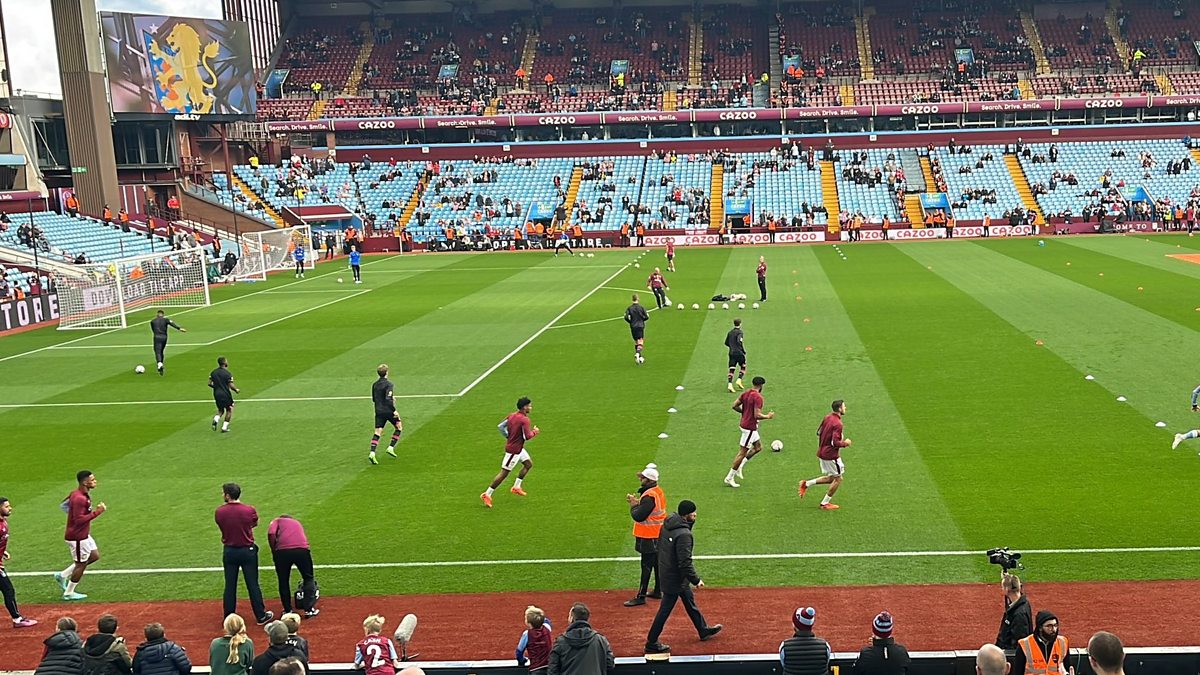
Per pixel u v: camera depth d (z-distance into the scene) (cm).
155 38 6688
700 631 1275
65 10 6241
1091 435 2073
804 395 2533
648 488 1390
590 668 1039
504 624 1344
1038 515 1645
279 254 6538
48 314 4475
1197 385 2461
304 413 2538
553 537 1645
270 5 9656
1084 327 3312
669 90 9056
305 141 9006
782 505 1747
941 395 2466
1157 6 9369
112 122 6575
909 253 6278
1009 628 1091
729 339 2611
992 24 9456
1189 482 1770
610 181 8319
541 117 8638
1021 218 7381
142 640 1356
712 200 8050
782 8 9844
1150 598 1337
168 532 1736
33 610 1456
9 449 2289
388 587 1476
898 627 1284
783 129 8706
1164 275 4650
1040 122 8575
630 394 2617
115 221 6266
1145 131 8375
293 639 1071
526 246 7550
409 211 8100
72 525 1466
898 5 9738
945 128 8631
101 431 2427
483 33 9869
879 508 1709
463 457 2108
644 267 5941
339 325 3975
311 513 1800
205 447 2256
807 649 1038
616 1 9844
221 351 3466
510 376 2891
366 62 9581
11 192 6028
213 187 7438
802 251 6719
